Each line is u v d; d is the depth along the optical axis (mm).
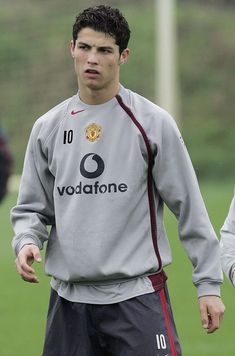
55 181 16531
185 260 43438
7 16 104312
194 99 94500
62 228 16344
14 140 87438
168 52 81250
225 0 112500
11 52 98500
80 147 16391
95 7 16312
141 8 108312
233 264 16812
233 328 30109
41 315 32625
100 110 16438
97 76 16141
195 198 16406
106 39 16094
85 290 16250
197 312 32688
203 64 98625
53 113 16766
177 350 16078
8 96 93750
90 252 16078
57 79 95500
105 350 16438
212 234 16422
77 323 16391
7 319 32031
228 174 83062
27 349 27594
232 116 92188
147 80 94375
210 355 26469
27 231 16688
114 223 16094
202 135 88750
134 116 16344
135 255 16125
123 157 16250
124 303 16062
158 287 16281
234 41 101438
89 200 16203
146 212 16297
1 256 45812
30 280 16297
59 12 105625
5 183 60750
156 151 16250
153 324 15953
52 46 99125
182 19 105250
